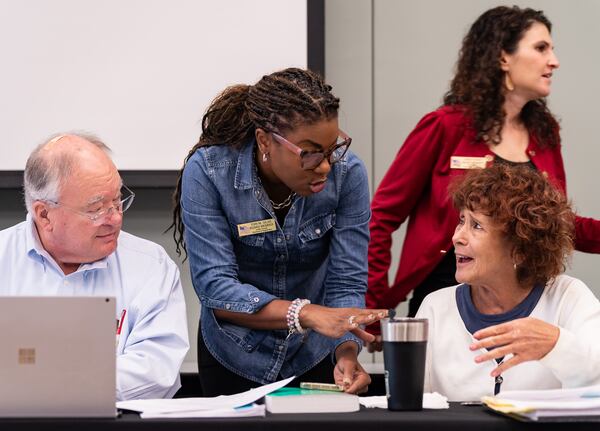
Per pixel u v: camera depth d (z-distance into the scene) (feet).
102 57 12.94
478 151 10.79
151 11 12.93
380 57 13.84
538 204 7.85
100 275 8.81
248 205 8.23
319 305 8.50
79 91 12.93
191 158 8.38
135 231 13.44
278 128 7.56
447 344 8.21
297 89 7.57
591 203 13.91
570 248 8.07
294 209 8.33
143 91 12.94
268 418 6.04
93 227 8.30
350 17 13.84
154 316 8.52
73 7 12.94
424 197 11.05
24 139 12.91
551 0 13.89
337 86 13.84
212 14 12.94
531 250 7.84
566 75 13.88
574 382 6.98
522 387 7.82
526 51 10.78
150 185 12.93
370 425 5.95
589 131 13.91
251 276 8.61
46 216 8.38
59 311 6.19
